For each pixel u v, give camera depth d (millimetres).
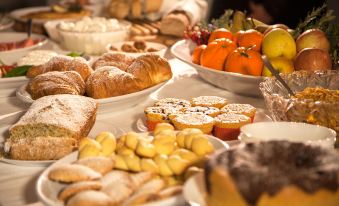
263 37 1562
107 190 919
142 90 1442
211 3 2725
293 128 1079
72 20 2371
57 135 1171
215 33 1675
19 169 1149
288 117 1179
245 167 845
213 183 857
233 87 1520
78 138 1178
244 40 1580
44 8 2713
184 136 1046
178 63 1870
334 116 1142
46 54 1761
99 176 956
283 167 848
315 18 1670
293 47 1521
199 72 1616
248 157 873
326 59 1446
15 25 2551
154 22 2387
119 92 1406
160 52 1817
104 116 1405
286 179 824
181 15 2174
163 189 928
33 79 1440
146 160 991
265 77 1397
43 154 1146
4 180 1108
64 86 1387
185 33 1838
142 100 1493
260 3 2506
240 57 1492
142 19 2426
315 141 1006
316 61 1439
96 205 879
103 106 1378
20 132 1185
